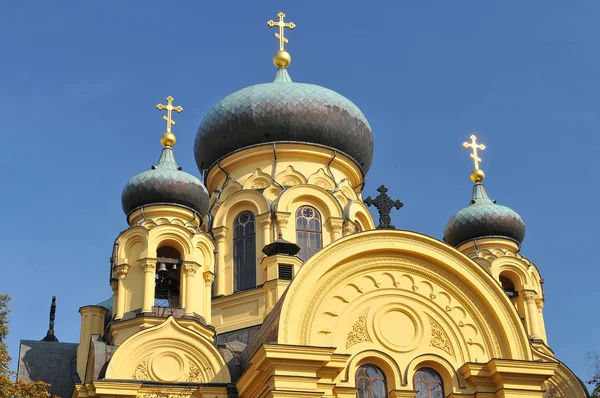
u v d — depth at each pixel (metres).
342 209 48.66
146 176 44.69
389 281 38.84
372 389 37.06
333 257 37.84
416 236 39.16
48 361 45.31
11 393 33.97
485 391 37.44
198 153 52.44
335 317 37.50
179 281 43.62
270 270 42.78
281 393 34.38
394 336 37.91
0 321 35.78
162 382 38.81
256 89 51.25
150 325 40.75
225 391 38.78
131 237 43.09
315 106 50.53
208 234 44.22
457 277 39.34
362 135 51.97
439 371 38.06
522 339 38.41
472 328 38.84
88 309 46.25
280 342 35.66
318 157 50.28
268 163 49.78
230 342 43.47
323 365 35.28
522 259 50.53
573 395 45.00
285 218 47.41
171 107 49.25
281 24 57.78
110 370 38.44
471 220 51.75
